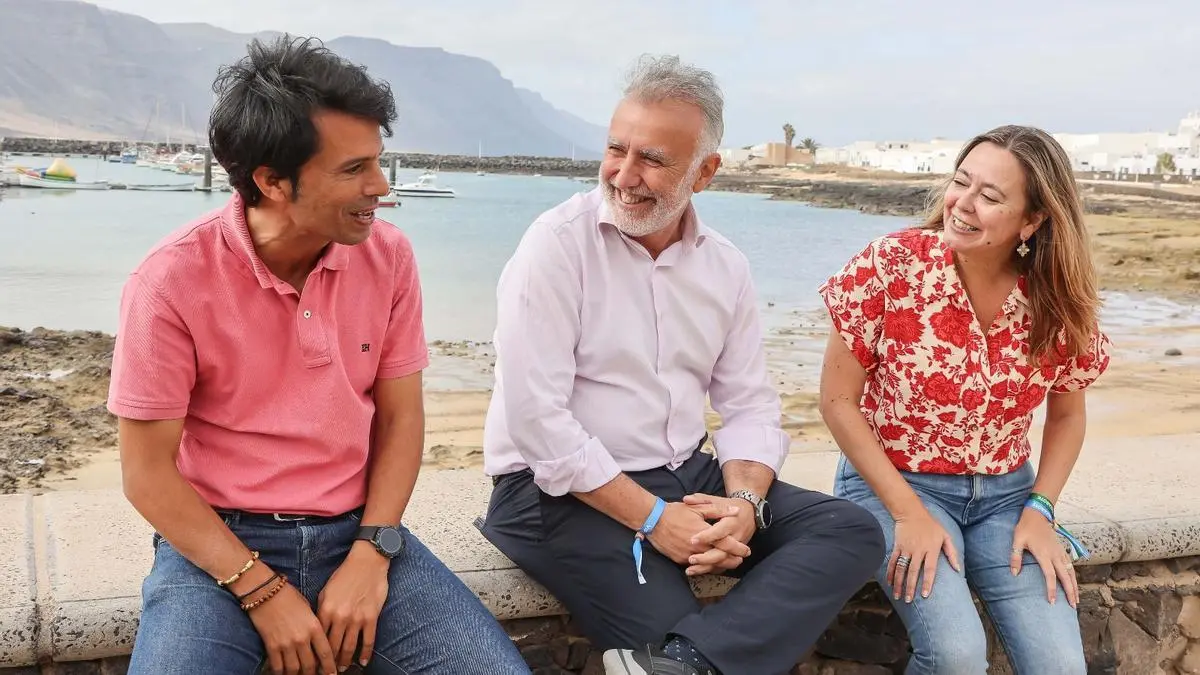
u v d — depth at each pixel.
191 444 1.82
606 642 2.01
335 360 1.80
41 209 34.75
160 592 1.69
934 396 2.23
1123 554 2.53
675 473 2.22
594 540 2.01
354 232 1.69
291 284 1.76
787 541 2.04
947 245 2.20
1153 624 2.65
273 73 1.59
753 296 2.35
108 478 6.26
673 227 2.21
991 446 2.29
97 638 1.83
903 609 2.15
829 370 2.32
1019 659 2.15
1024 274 2.21
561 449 2.01
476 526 2.29
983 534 2.29
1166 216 39.62
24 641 1.79
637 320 2.19
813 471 2.94
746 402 2.31
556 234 2.13
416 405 1.98
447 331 12.26
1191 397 9.17
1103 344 2.26
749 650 1.84
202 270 1.68
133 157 92.69
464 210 43.78
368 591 1.80
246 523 1.79
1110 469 3.01
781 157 139.38
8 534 2.16
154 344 1.63
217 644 1.64
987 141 2.13
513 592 2.13
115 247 22.36
